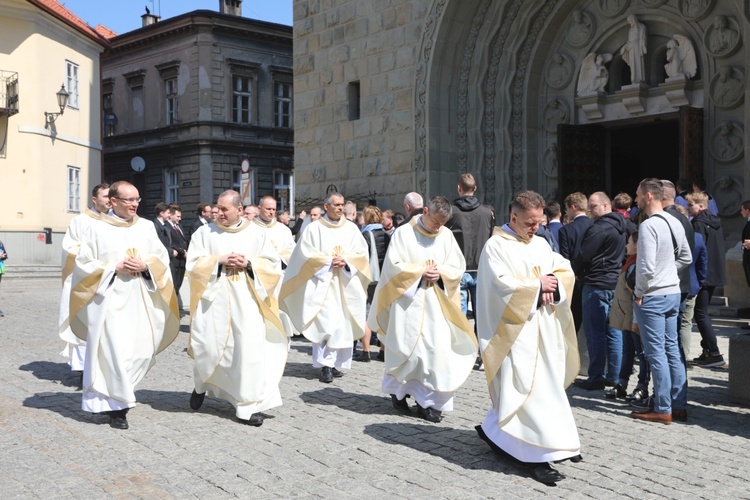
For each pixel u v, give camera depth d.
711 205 12.36
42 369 9.15
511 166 17.59
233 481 5.04
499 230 5.57
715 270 9.08
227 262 6.68
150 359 6.70
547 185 17.55
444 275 6.83
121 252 6.56
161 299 6.84
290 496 4.77
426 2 17.41
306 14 20.38
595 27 16.62
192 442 5.98
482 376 8.82
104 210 8.55
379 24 18.50
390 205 18.31
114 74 40.94
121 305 6.47
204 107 37.19
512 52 17.34
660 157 19.36
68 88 29.80
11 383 8.27
